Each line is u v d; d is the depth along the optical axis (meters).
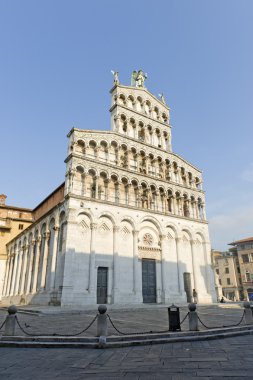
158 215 41.66
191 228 45.56
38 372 8.72
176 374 8.20
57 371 8.80
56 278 33.22
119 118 44.44
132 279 35.75
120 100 47.06
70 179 35.06
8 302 51.66
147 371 8.59
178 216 44.25
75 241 32.12
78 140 38.06
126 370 8.76
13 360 10.25
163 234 41.16
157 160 46.47
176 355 10.56
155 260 39.53
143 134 47.34
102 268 33.88
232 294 84.19
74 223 32.62
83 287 31.27
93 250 33.09
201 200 49.97
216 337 14.05
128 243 37.25
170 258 41.31
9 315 14.09
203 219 48.34
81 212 33.78
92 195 36.78
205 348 11.73
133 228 38.06
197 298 41.59
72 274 30.55
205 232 47.44
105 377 8.09
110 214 36.16
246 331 15.50
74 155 36.09
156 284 38.34
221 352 10.92
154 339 13.11
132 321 19.28
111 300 32.97
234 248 89.25
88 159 37.19
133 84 54.09
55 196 44.91
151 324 17.53
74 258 31.53
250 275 80.81
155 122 49.72
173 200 45.28
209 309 31.02
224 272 88.19
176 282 40.56
